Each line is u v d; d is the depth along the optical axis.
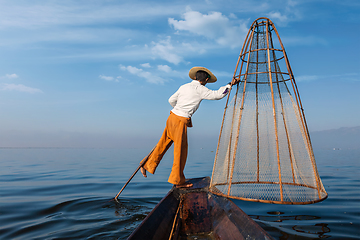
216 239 2.17
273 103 2.48
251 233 1.79
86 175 7.96
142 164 3.58
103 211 3.38
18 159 18.12
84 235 2.45
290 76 2.76
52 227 2.71
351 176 7.19
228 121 3.01
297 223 2.87
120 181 6.52
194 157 21.28
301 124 2.82
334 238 2.36
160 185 5.80
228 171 3.06
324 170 8.98
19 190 5.14
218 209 2.54
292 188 3.39
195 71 3.25
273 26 2.75
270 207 3.68
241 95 2.99
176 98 3.20
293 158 3.10
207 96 2.97
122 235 2.44
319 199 2.42
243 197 2.56
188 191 2.97
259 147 3.60
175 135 3.03
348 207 3.60
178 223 2.37
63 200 4.08
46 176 7.69
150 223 1.94
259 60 3.15
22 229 2.65
